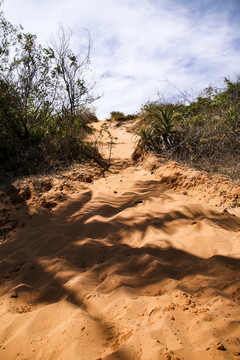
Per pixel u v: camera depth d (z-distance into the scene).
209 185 4.83
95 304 2.43
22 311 2.52
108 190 5.66
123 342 1.90
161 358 1.68
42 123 8.28
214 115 7.38
